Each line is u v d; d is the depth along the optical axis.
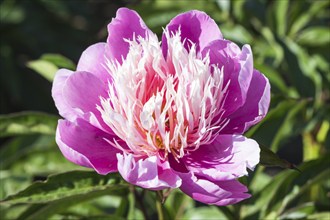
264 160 0.74
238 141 0.73
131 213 0.87
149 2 1.06
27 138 0.99
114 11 2.23
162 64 0.75
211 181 0.72
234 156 0.73
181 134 0.73
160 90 0.75
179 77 0.74
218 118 0.75
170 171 0.72
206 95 0.73
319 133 1.01
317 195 1.01
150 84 0.75
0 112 1.94
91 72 0.77
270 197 0.89
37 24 1.99
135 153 0.74
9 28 1.97
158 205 0.85
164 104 0.75
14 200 0.78
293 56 1.03
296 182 0.89
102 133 0.75
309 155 1.03
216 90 0.73
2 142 1.93
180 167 0.74
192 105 0.73
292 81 1.02
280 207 0.89
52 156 0.93
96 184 0.80
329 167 0.89
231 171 0.72
